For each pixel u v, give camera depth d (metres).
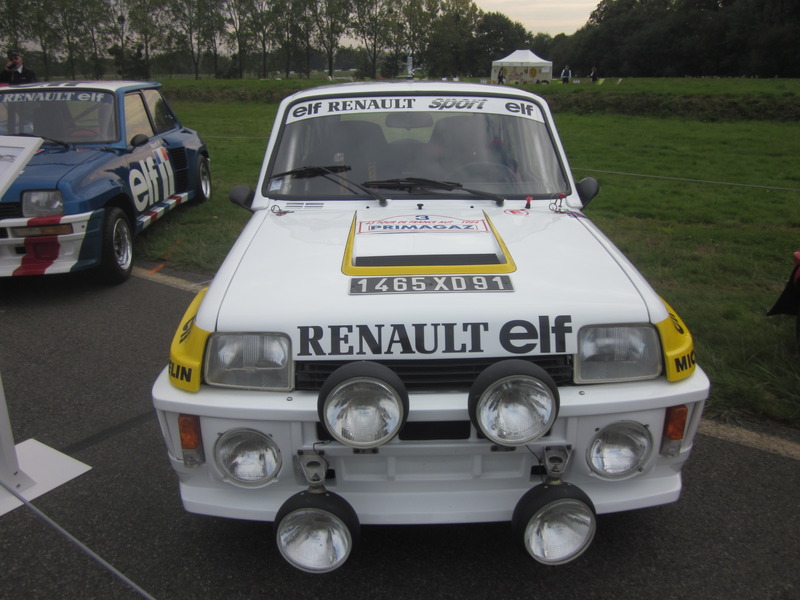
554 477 2.07
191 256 6.29
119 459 3.13
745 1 79.56
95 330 4.71
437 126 3.45
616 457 2.13
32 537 2.59
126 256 5.86
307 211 3.10
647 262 6.14
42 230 4.97
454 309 2.07
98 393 3.77
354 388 1.88
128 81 7.20
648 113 25.45
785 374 3.77
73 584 2.35
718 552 2.48
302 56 85.56
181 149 7.46
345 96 3.59
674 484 2.27
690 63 84.00
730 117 23.89
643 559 2.44
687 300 4.98
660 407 2.10
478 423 1.92
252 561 2.45
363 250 2.47
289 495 2.20
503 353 2.05
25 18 71.00
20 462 3.09
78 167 5.35
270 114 25.98
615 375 2.12
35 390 3.81
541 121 3.54
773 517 2.68
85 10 73.12
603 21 99.81
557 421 2.07
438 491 2.16
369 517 2.15
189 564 2.44
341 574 2.37
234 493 2.22
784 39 71.00
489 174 3.29
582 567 2.40
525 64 57.81
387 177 3.26
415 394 2.05
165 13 77.50
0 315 5.03
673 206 8.95
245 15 79.44
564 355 2.09
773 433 3.30
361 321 2.05
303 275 2.29
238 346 2.09
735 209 8.80
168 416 2.15
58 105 6.26
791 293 4.04
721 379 3.67
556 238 2.64
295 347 2.05
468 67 105.38
